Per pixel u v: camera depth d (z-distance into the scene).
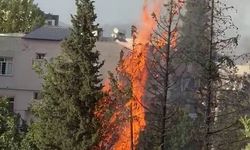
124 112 61.12
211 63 55.41
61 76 57.12
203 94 56.09
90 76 56.62
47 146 56.81
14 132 61.78
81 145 55.31
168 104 69.50
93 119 56.16
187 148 63.16
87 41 57.12
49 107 57.53
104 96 57.53
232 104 55.69
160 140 59.69
